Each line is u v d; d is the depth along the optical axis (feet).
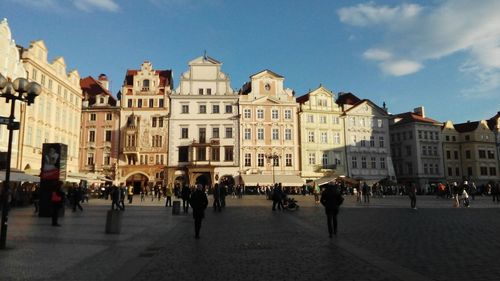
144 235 55.72
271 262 35.68
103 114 260.83
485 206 121.80
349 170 272.10
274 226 66.49
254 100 258.37
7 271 32.37
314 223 71.15
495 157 331.16
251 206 127.54
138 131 254.06
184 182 247.29
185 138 251.60
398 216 84.69
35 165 182.70
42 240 50.03
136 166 251.80
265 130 258.16
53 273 31.71
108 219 57.88
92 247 44.83
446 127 328.70
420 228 61.31
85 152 258.37
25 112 173.99
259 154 255.70
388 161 282.97
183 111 253.85
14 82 48.14
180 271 32.40
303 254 39.55
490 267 33.04
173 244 47.32
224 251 41.93
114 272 32.01
